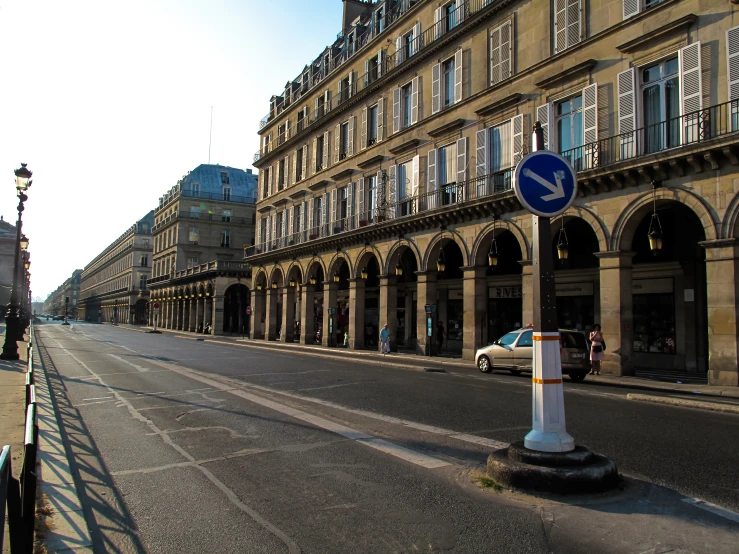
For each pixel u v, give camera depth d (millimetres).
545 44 21484
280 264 42312
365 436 7617
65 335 48250
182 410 9742
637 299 20969
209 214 75062
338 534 4254
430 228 26531
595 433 7820
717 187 15242
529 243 21406
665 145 17047
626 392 13438
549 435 5379
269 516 4664
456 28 25703
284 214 43969
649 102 17812
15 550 3076
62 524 4465
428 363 22281
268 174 48125
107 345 32562
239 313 60438
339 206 35969
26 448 3607
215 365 18922
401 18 30109
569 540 4059
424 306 26625
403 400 10922
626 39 18344
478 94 24453
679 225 19172
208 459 6488
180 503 5008
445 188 26406
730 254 14852
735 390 13758
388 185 30578
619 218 17812
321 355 25688
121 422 8703
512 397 11398
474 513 4637
